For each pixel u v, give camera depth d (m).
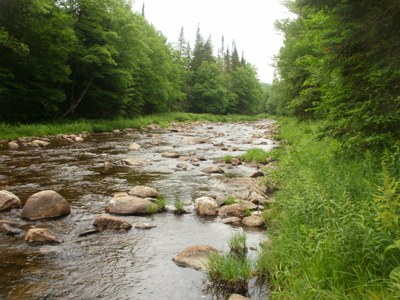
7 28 22.56
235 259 5.02
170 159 14.85
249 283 4.41
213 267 4.66
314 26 9.27
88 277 4.64
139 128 32.06
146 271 4.86
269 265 4.49
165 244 5.86
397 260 3.26
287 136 22.72
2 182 9.59
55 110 27.00
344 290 3.19
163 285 4.46
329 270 3.57
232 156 15.87
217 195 8.98
